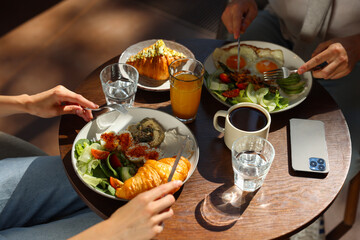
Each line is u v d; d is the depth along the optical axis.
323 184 1.01
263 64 1.38
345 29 1.65
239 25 1.51
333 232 1.79
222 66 1.35
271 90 1.27
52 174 1.23
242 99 1.23
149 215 0.84
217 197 0.98
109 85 1.24
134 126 1.14
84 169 1.01
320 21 1.61
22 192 1.18
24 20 3.02
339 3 1.56
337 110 1.24
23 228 1.12
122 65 1.27
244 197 0.98
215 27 2.95
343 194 1.97
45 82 2.54
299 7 1.67
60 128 1.16
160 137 1.11
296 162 1.05
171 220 0.93
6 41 2.84
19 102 1.23
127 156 1.06
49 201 1.21
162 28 2.94
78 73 2.60
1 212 1.15
